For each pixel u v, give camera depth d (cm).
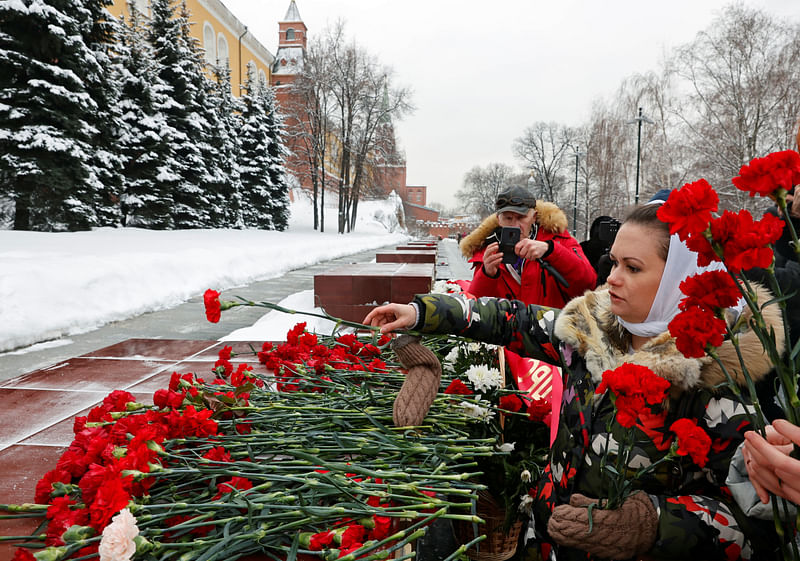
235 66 5678
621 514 113
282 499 118
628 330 132
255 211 4122
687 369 113
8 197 1788
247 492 121
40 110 1778
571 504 124
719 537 111
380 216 7044
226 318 770
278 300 962
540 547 151
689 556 112
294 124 5225
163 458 138
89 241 1372
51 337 610
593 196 4772
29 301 621
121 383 296
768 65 3034
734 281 85
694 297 89
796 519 95
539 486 160
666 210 86
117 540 97
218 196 3225
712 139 3155
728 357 114
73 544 105
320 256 2156
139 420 149
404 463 147
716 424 115
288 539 119
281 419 167
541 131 5947
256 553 122
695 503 114
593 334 137
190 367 329
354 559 107
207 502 125
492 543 227
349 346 249
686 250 118
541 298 285
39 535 124
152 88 2603
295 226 5284
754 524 111
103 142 2211
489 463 217
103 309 721
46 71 1788
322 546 114
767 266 80
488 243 315
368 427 166
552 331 152
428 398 162
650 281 121
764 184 77
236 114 4241
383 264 841
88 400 266
